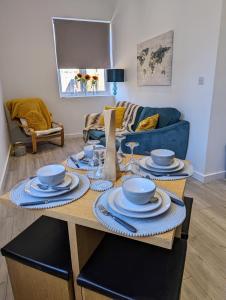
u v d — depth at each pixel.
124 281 0.82
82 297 0.90
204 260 1.48
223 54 2.29
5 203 0.90
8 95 4.38
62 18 4.39
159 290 0.78
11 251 0.97
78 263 0.87
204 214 1.99
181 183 1.01
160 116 2.88
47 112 4.39
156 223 0.72
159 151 1.22
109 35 4.86
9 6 4.01
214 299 1.22
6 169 3.12
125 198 0.84
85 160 1.29
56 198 0.89
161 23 3.11
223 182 2.62
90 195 0.92
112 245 0.98
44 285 0.97
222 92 2.41
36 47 4.35
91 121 3.83
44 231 1.08
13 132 4.11
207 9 2.30
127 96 4.50
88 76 4.80
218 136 2.56
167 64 3.07
